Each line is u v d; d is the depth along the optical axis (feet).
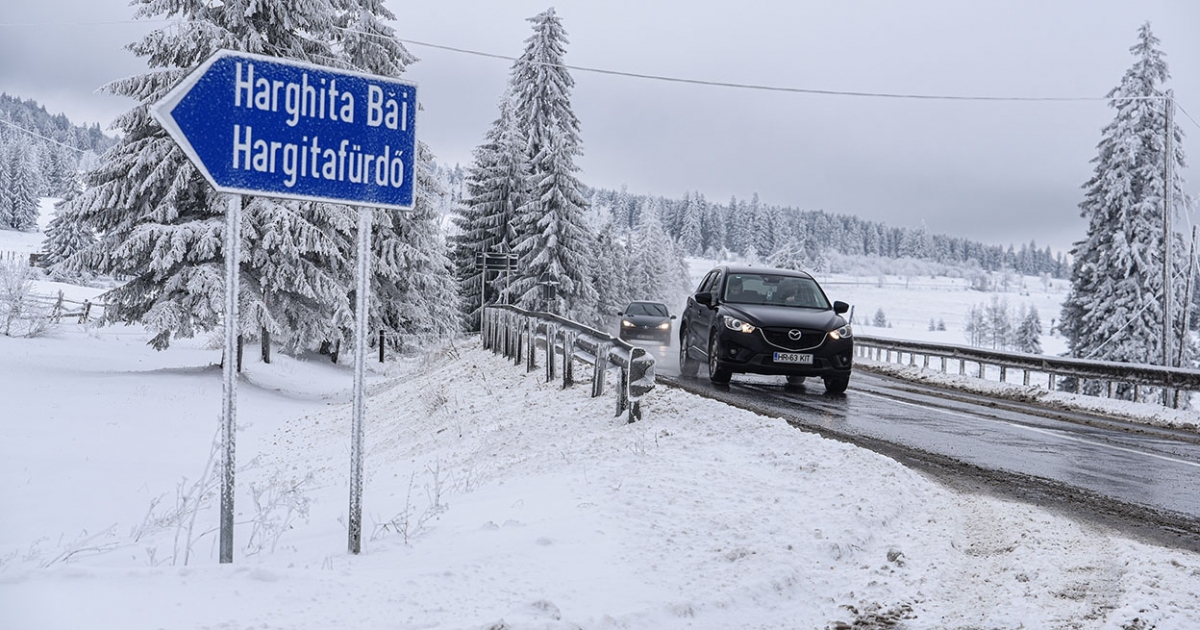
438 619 12.68
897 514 19.57
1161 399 106.11
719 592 14.33
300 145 17.19
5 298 121.60
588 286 141.08
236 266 16.81
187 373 78.64
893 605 14.23
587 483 22.75
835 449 24.76
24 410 56.34
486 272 138.62
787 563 15.69
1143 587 14.52
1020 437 35.01
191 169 69.56
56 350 102.42
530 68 148.97
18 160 424.87
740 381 51.16
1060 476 26.30
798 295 49.39
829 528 17.95
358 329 18.13
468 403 47.37
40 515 31.09
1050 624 13.12
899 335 460.14
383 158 17.93
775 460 24.36
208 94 16.39
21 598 12.74
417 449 39.63
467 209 157.48
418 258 97.19
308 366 98.07
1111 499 22.99
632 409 31.04
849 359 45.60
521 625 12.10
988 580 15.46
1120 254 115.34
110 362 93.86
